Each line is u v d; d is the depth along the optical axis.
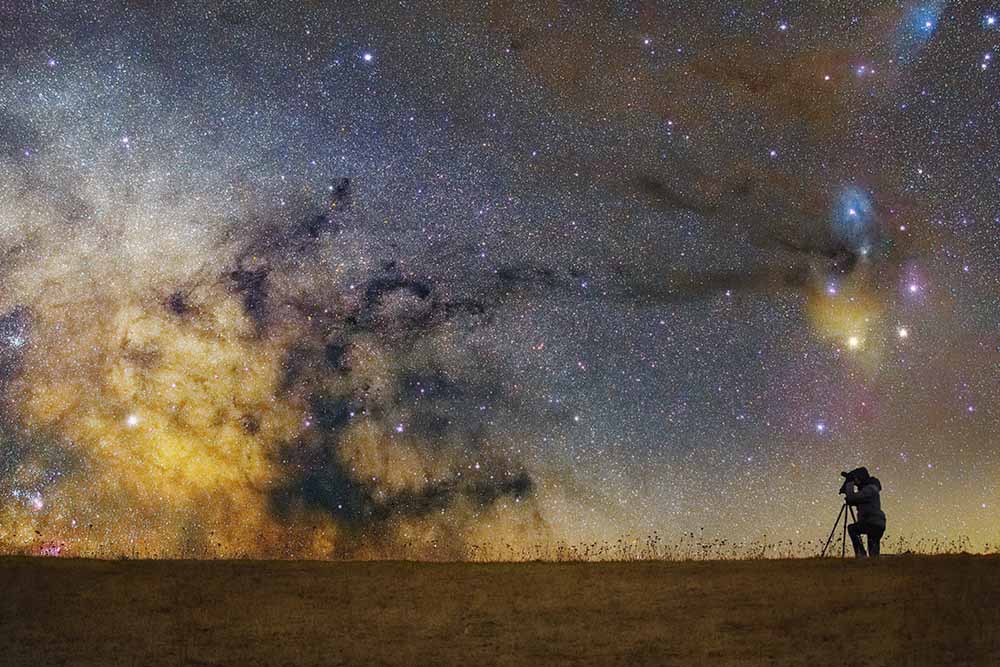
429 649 10.97
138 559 15.83
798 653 10.31
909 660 9.87
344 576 14.43
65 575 14.14
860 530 16.72
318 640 11.35
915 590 12.48
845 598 12.35
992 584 12.49
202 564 15.31
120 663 10.62
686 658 10.34
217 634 11.62
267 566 15.16
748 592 12.91
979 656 9.86
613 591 13.25
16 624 11.91
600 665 10.25
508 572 14.66
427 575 14.48
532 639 11.23
